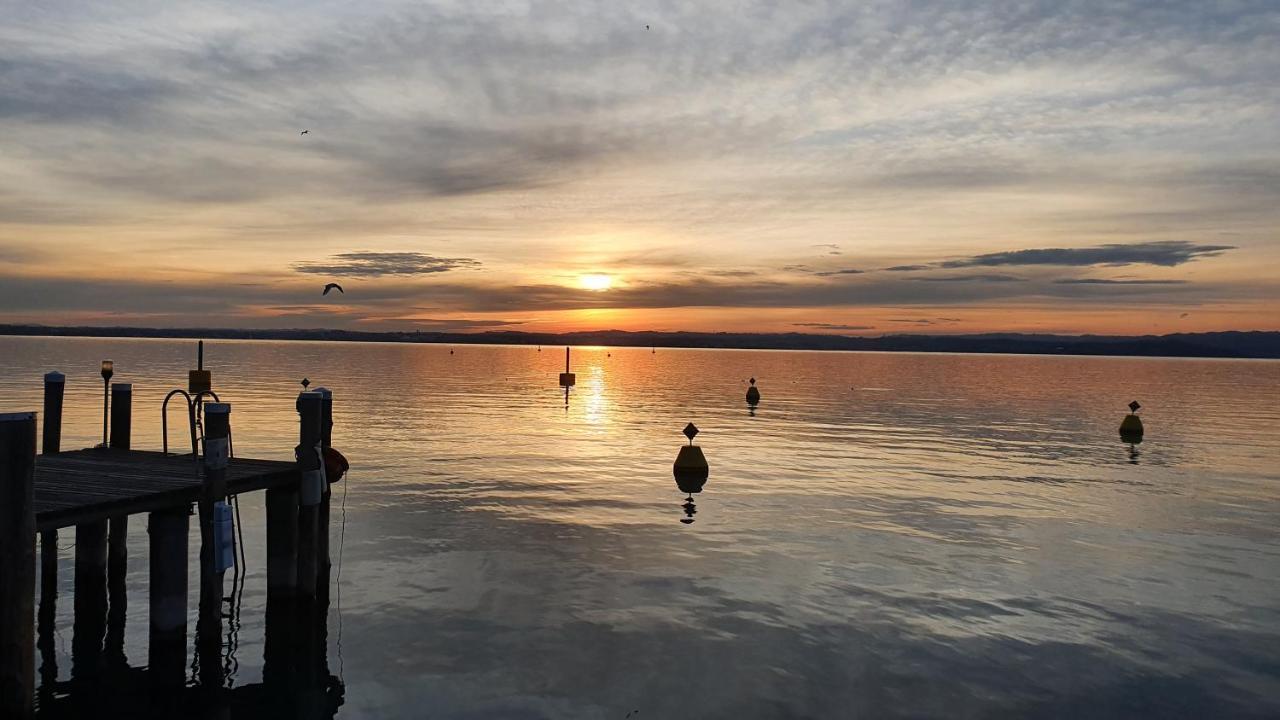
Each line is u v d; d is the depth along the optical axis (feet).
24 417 24.47
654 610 37.14
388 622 35.35
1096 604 38.73
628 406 159.22
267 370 272.92
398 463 78.28
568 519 55.16
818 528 53.52
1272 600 39.70
